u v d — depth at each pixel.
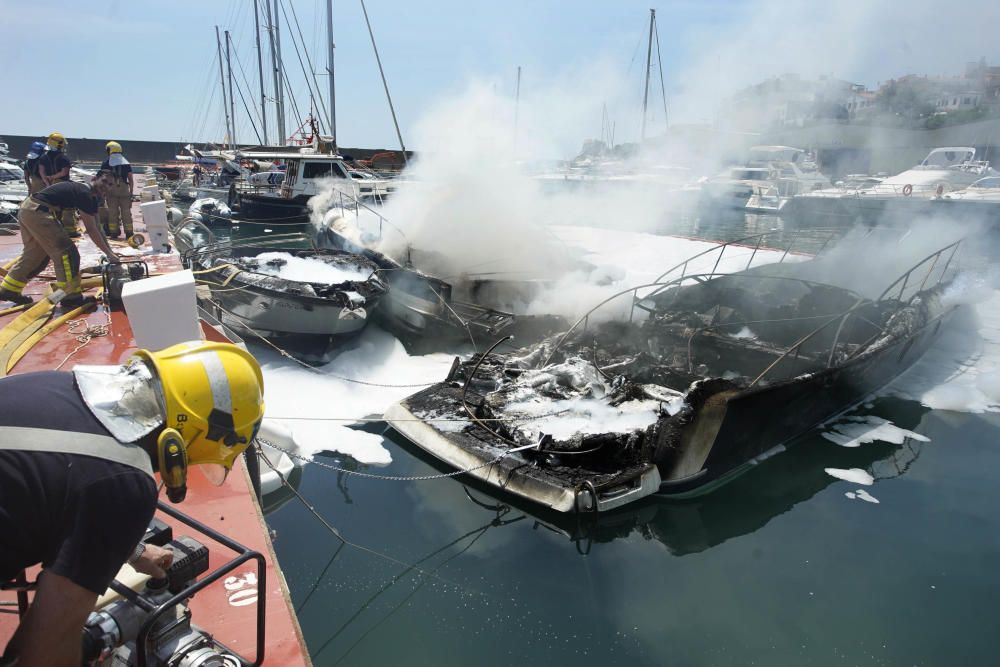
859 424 6.53
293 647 2.65
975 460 5.84
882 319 7.74
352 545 4.48
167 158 47.59
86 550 1.49
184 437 1.74
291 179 18.39
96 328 6.27
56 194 6.68
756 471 5.62
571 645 3.63
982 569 4.36
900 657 3.58
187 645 2.00
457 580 4.16
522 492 4.95
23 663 1.47
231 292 7.79
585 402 5.87
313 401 6.74
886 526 4.86
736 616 3.89
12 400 1.56
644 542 4.68
